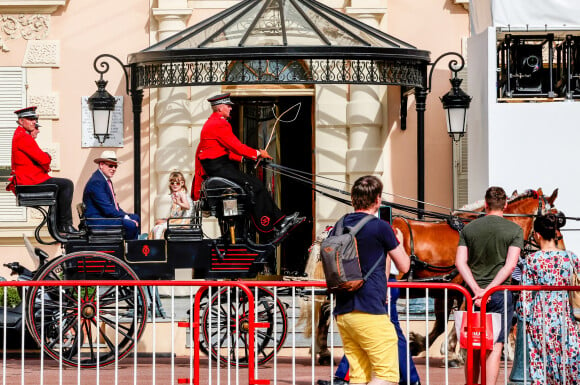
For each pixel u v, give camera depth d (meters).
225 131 12.60
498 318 9.89
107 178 13.25
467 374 9.93
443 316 12.94
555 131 15.98
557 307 10.34
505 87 16.69
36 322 12.86
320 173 17.83
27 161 12.88
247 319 12.40
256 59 15.04
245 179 12.61
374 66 15.62
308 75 15.67
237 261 12.68
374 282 9.13
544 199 13.07
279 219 12.73
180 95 17.77
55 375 12.35
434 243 12.83
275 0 16.02
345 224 9.27
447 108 16.45
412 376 10.72
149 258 12.73
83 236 12.77
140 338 13.03
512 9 16.30
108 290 12.68
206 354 12.57
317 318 12.84
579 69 16.50
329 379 11.58
